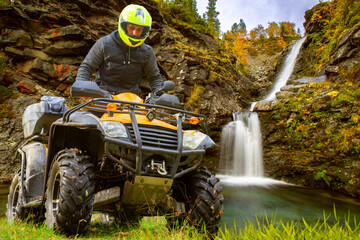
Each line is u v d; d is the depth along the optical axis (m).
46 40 12.45
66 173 2.82
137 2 16.45
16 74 12.00
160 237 3.01
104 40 3.95
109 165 3.63
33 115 4.23
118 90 4.05
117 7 15.37
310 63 21.08
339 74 14.72
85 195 2.79
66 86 12.65
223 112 15.01
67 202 2.74
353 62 14.56
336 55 15.51
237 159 14.45
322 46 20.61
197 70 15.49
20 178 3.97
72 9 13.58
